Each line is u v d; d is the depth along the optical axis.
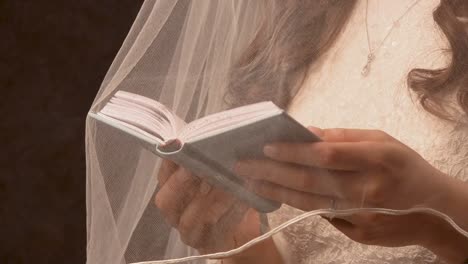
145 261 1.38
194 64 1.37
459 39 1.29
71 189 3.38
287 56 1.36
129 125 1.17
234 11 1.36
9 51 3.37
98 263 1.40
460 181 1.19
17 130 3.38
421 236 1.21
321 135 1.15
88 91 3.37
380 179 1.13
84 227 3.38
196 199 1.27
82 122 3.38
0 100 3.38
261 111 1.07
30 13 3.35
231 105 1.35
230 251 1.22
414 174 1.15
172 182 1.27
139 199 1.39
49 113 3.38
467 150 1.28
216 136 1.09
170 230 1.38
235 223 1.27
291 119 1.07
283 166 1.13
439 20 1.31
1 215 3.38
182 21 1.38
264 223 1.26
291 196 1.16
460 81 1.29
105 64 3.36
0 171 3.38
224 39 1.37
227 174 1.15
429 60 1.34
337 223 1.21
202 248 1.29
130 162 1.39
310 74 1.38
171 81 1.37
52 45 3.36
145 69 1.38
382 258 1.32
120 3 3.33
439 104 1.30
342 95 1.37
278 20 1.36
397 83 1.35
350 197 1.15
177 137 1.12
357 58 1.38
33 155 3.38
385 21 1.39
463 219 1.18
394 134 1.33
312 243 1.37
